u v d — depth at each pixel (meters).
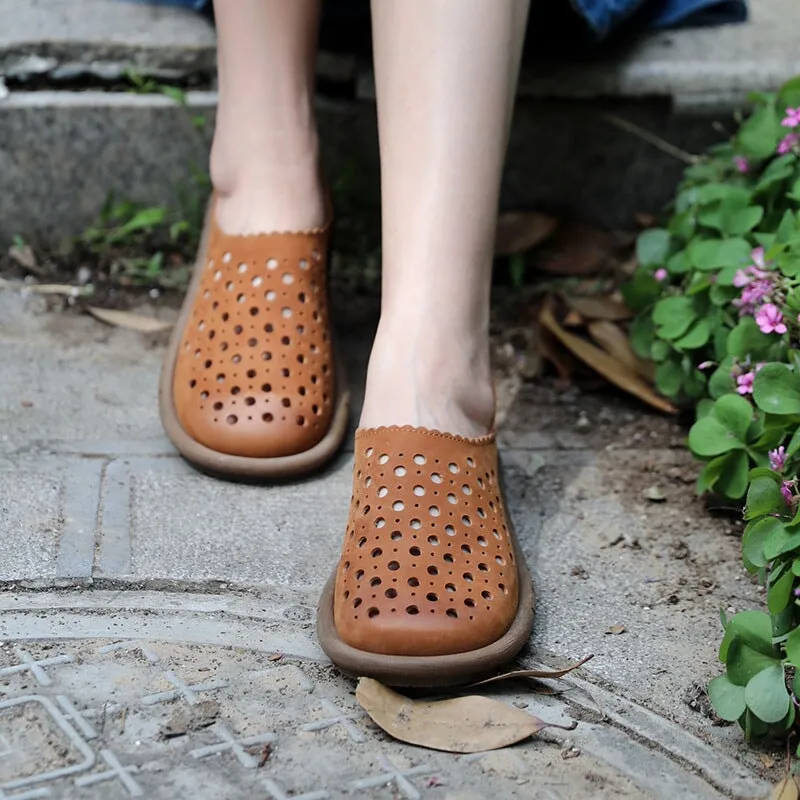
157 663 1.20
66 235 1.56
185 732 1.16
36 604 1.23
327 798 1.13
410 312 1.25
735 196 1.39
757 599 1.26
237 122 1.36
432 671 1.17
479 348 1.27
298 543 1.29
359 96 1.53
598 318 1.48
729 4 1.58
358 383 1.44
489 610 1.19
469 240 1.25
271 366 1.33
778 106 1.44
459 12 1.25
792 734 1.17
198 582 1.25
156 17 1.56
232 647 1.21
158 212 1.53
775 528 1.18
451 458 1.23
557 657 1.22
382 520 1.21
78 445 1.36
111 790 1.12
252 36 1.35
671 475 1.37
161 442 1.37
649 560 1.29
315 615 1.24
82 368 1.44
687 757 1.16
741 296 1.33
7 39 1.52
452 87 1.25
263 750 1.15
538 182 1.57
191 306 1.39
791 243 1.29
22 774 1.13
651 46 1.55
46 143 1.53
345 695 1.19
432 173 1.25
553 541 1.31
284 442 1.32
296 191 1.36
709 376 1.38
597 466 1.38
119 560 1.26
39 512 1.29
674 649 1.22
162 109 1.53
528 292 1.55
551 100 1.54
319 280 1.36
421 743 1.16
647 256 1.44
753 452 1.28
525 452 1.39
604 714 1.18
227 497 1.32
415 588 1.18
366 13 1.49
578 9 1.45
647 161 1.56
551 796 1.14
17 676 1.18
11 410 1.39
